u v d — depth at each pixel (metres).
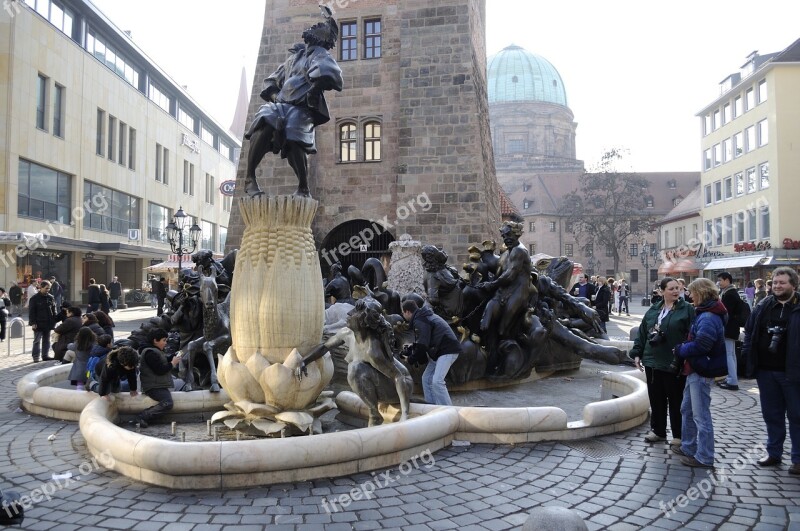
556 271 16.30
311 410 7.37
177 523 4.92
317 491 5.64
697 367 6.53
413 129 24.52
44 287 15.98
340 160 25.75
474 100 24.34
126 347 8.01
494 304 10.67
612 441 7.49
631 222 70.62
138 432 7.66
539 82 105.12
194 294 9.53
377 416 7.22
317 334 7.54
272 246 7.37
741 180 51.56
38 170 36.34
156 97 53.50
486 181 26.55
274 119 7.61
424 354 8.05
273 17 26.16
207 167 65.94
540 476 6.16
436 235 24.03
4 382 12.45
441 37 24.69
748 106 50.16
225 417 7.42
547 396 10.23
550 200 92.56
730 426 8.66
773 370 6.61
